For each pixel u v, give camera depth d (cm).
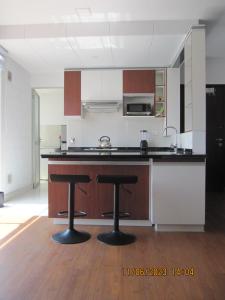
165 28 384
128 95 538
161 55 480
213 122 595
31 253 266
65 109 543
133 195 343
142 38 400
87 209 349
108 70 538
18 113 562
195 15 368
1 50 443
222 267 238
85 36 394
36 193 586
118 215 310
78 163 345
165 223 330
